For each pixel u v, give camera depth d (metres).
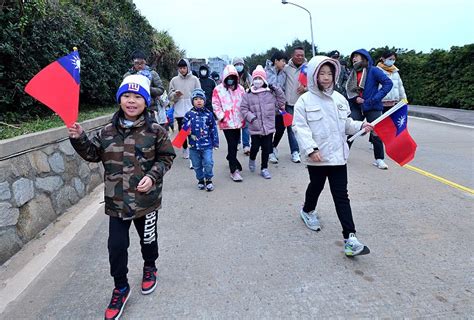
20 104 5.16
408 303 2.50
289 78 6.36
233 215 4.13
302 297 2.61
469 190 4.68
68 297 2.69
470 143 7.47
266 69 6.64
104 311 2.53
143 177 2.45
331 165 3.15
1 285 2.86
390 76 6.50
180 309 2.51
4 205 3.18
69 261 3.20
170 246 3.42
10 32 4.77
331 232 3.64
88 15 8.63
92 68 7.43
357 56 5.51
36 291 2.77
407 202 4.33
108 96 8.38
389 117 3.46
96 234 3.72
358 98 5.51
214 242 3.48
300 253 3.23
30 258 3.25
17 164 3.41
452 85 12.86
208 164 4.98
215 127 5.12
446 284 2.71
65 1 7.54
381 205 4.26
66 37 6.29
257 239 3.52
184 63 6.90
